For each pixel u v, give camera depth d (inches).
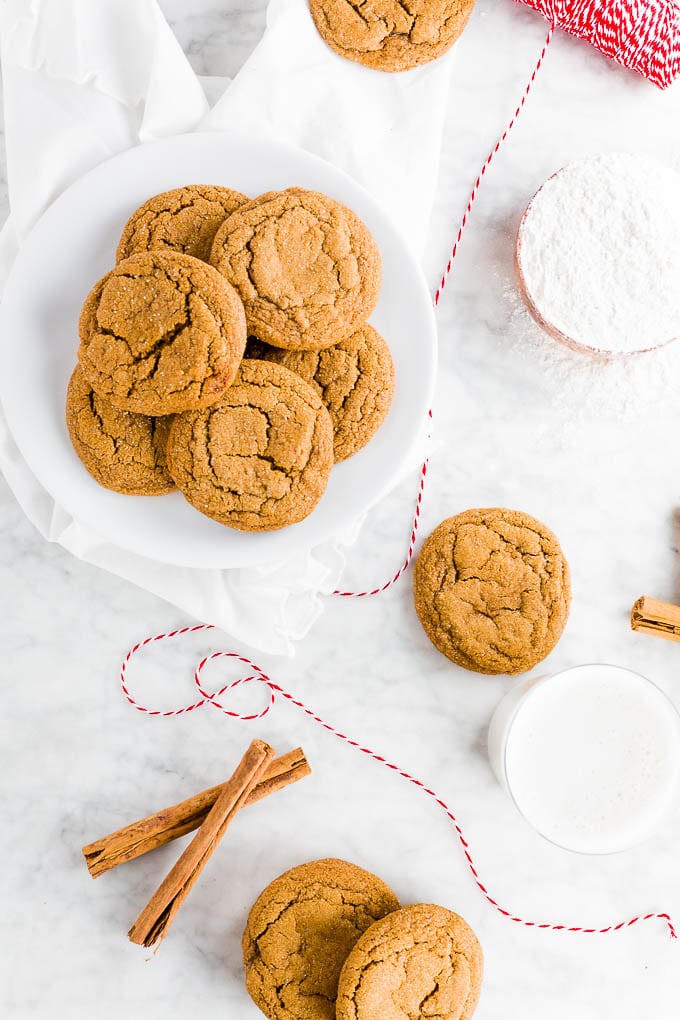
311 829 30.4
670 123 30.6
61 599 30.3
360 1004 27.7
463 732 30.5
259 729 30.4
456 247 30.4
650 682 29.1
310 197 26.8
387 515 30.5
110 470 27.2
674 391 30.5
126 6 27.5
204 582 29.3
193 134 27.3
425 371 28.0
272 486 26.6
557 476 30.7
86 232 27.6
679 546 30.8
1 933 30.2
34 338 27.6
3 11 27.6
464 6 28.3
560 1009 30.6
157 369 25.6
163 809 30.0
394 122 29.0
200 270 25.7
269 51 28.0
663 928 30.8
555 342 30.2
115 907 30.3
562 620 29.7
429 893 30.4
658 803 29.5
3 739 30.2
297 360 27.4
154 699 30.4
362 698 30.5
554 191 29.3
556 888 30.6
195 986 30.3
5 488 30.2
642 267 29.0
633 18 29.2
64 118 28.1
